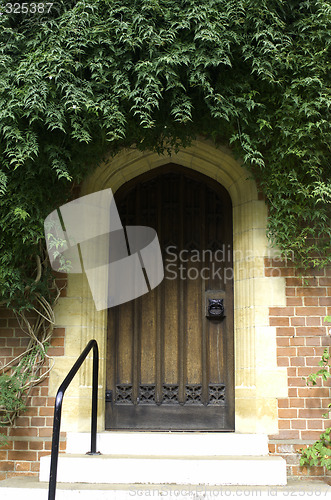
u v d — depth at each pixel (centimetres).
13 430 484
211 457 447
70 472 429
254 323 501
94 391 461
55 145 452
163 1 451
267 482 423
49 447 479
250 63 462
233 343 539
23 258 478
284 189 484
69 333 502
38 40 455
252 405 489
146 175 568
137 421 530
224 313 545
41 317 502
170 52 443
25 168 456
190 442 470
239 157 509
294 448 473
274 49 446
